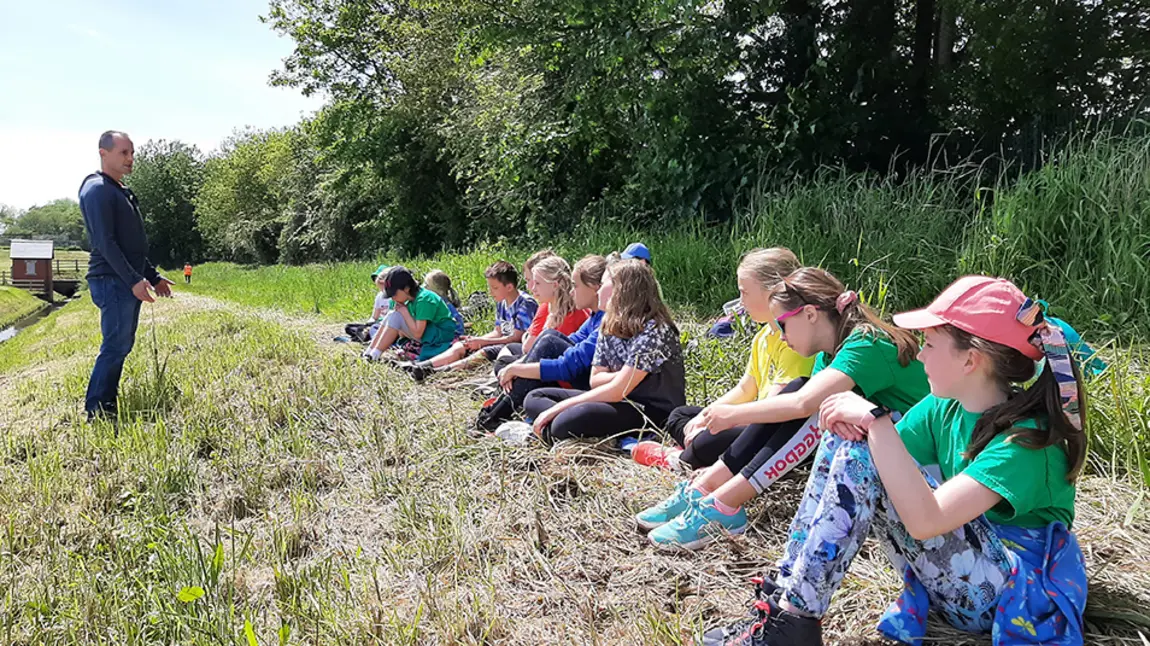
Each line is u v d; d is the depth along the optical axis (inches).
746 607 103.3
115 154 223.1
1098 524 112.3
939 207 304.2
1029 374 80.2
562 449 160.6
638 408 163.5
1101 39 378.6
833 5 450.0
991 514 83.4
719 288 328.5
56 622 112.9
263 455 181.3
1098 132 280.5
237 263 2198.6
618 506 135.6
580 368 185.6
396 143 1015.6
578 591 112.3
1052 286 249.8
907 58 445.7
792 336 122.2
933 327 83.4
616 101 463.2
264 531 143.9
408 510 142.5
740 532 121.6
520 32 492.1
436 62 917.2
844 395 85.0
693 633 96.0
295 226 1541.6
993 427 80.9
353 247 1307.8
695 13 381.7
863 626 94.8
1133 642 85.0
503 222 744.3
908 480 79.1
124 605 115.7
